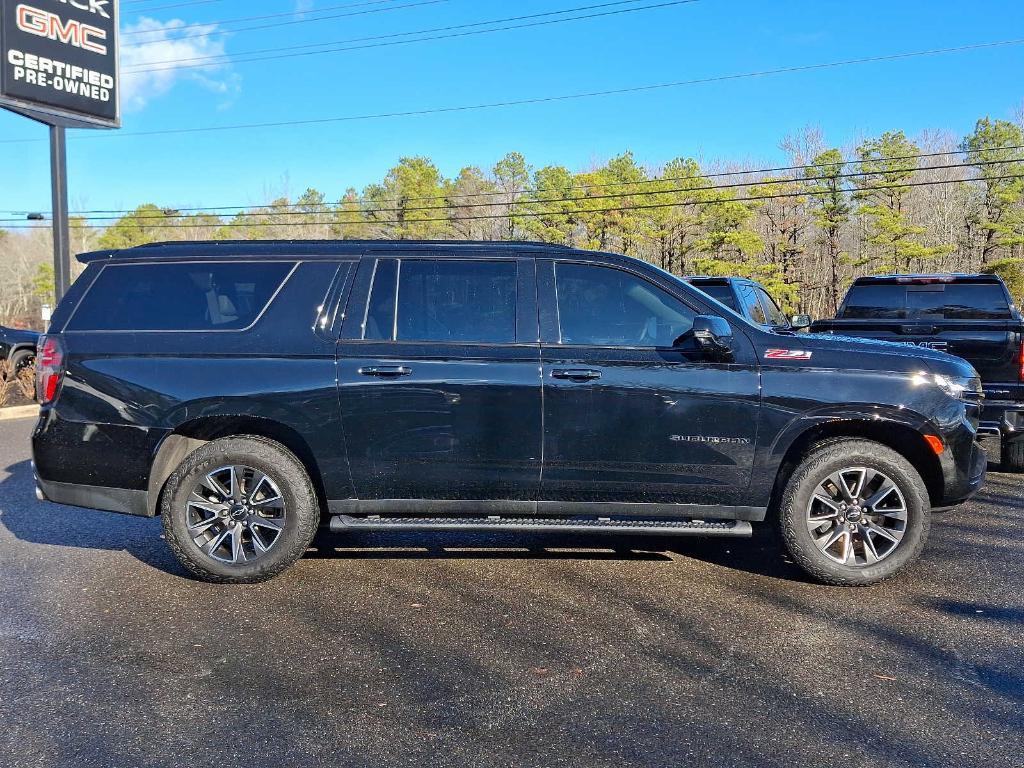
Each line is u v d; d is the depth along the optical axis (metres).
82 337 4.46
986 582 4.45
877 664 3.43
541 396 4.26
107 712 3.04
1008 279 44.16
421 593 4.33
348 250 4.54
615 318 4.38
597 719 2.97
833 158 46.50
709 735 2.85
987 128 47.00
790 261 51.66
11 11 15.06
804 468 4.30
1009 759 2.69
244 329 4.41
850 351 4.33
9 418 12.05
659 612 4.04
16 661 3.49
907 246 43.84
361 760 2.70
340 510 4.46
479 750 2.76
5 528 5.63
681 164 53.00
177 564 4.84
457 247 4.51
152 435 4.34
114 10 16.80
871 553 4.35
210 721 2.96
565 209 52.25
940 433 4.26
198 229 72.44
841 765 2.65
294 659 3.50
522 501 4.42
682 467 4.29
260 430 4.50
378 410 4.31
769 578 4.55
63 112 15.99
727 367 4.26
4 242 82.50
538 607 4.11
